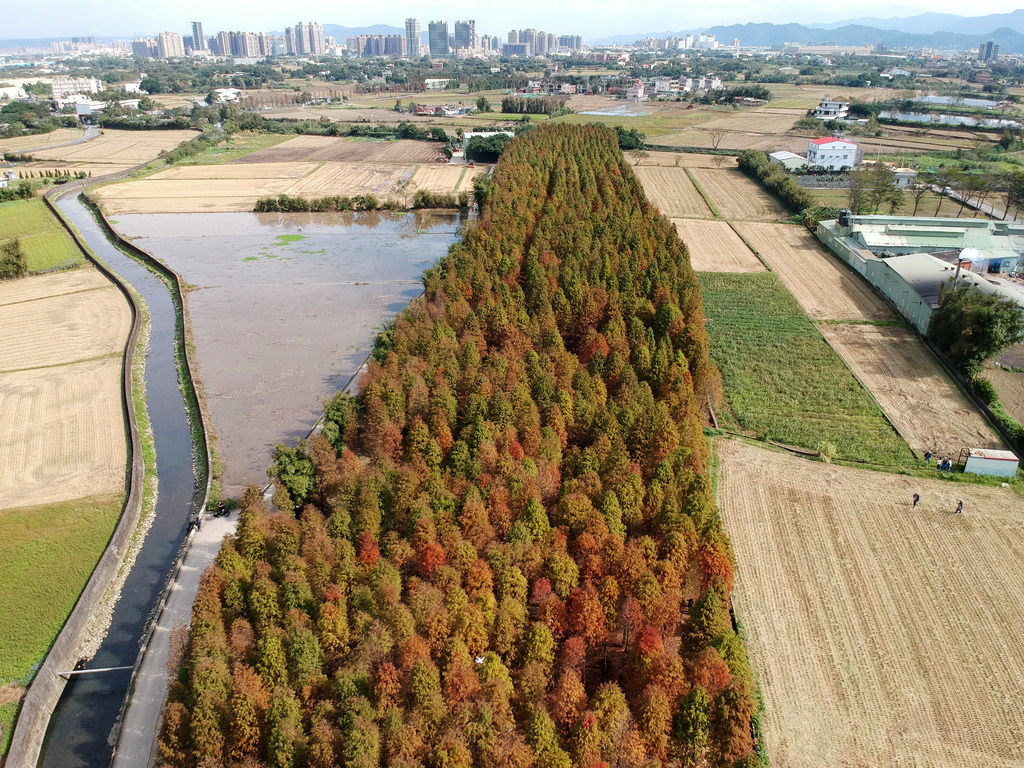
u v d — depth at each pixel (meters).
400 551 61.50
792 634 61.91
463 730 46.78
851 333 121.25
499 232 141.38
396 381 89.19
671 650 52.91
